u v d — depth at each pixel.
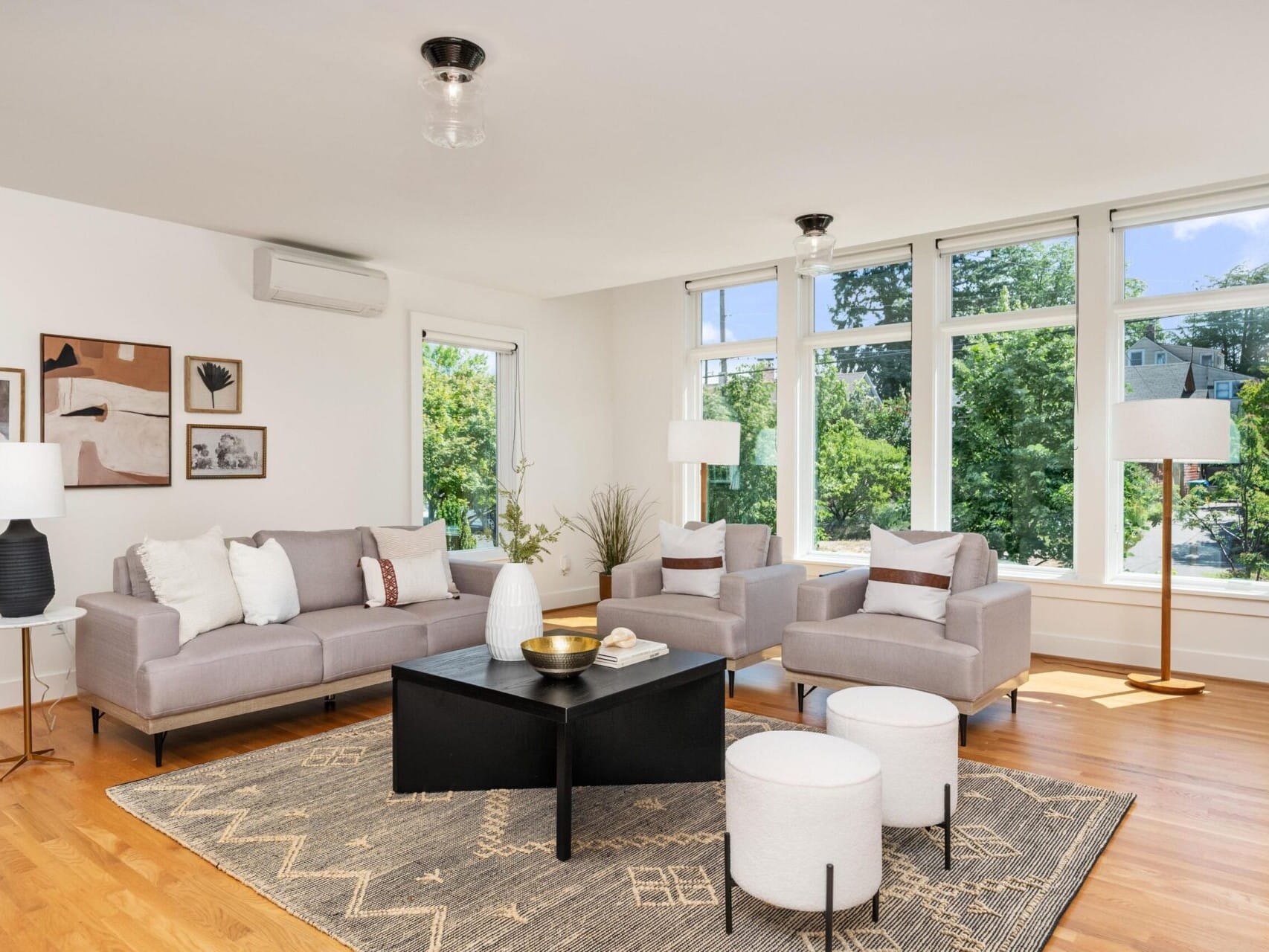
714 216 4.27
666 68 2.63
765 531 4.77
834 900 1.99
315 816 2.81
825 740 2.27
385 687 4.56
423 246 4.91
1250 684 4.42
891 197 3.95
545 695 2.63
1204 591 4.60
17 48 2.51
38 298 4.03
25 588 3.20
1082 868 2.41
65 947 2.05
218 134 3.21
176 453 4.51
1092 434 4.94
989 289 5.40
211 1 2.23
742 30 2.39
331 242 4.84
